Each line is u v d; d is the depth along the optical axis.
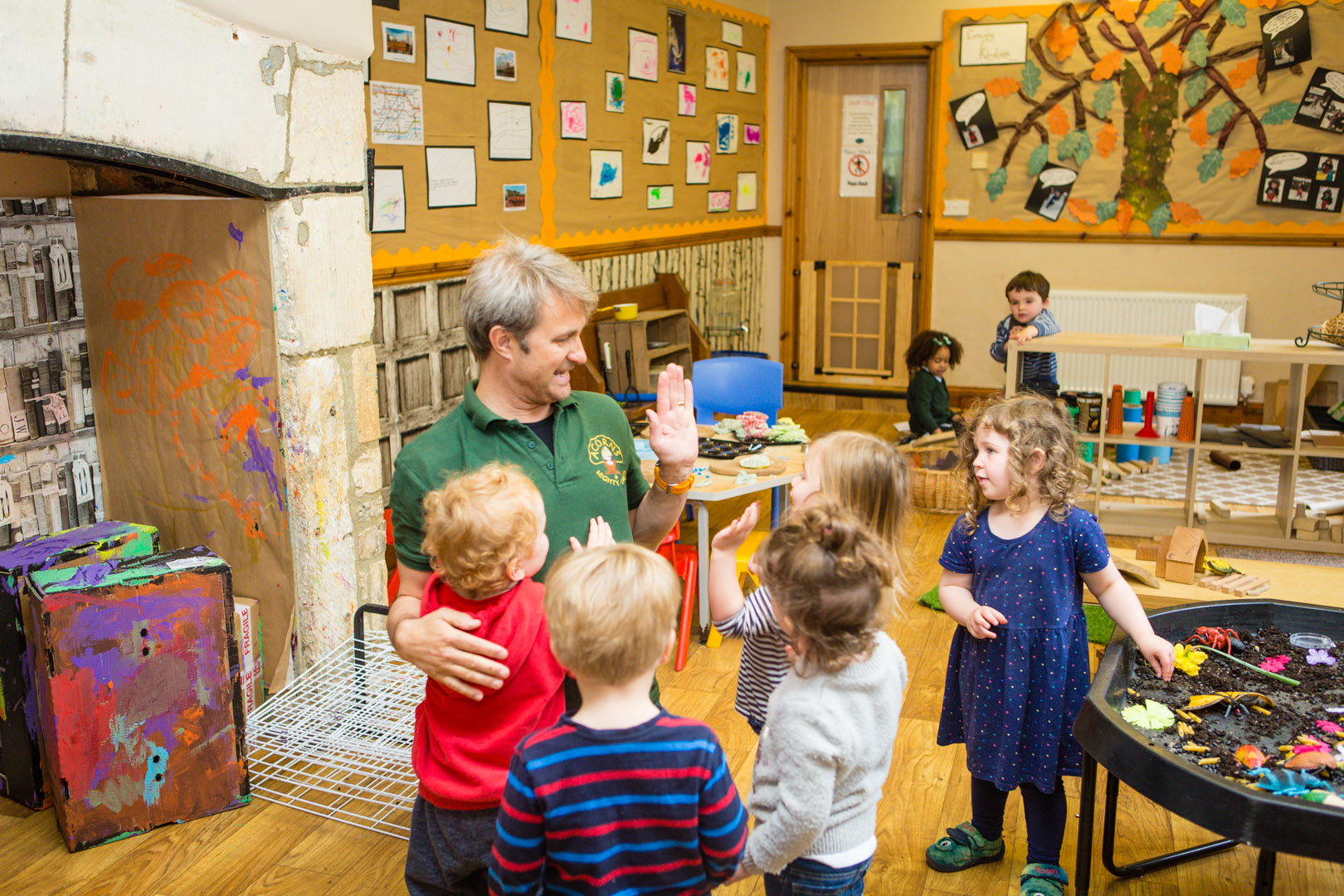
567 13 5.45
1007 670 2.21
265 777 2.80
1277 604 2.50
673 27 6.51
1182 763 1.76
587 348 5.82
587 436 1.88
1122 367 7.17
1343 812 1.61
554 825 1.36
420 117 4.48
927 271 7.62
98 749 2.46
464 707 1.64
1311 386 5.09
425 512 1.75
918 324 7.83
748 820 1.60
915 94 7.55
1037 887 2.22
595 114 5.82
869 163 7.77
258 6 2.65
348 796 2.68
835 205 7.94
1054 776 2.20
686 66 6.71
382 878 2.38
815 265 8.07
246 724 2.93
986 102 7.21
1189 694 2.23
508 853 1.37
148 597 2.47
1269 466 6.15
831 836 1.60
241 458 2.98
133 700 2.49
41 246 2.96
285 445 2.90
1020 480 2.18
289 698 2.98
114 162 2.37
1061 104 7.03
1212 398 6.99
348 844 2.51
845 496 1.79
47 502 3.06
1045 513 2.21
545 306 1.74
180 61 2.46
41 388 3.01
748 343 8.10
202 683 2.57
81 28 2.25
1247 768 1.91
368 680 2.96
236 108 2.61
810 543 1.51
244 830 2.57
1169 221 6.97
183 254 2.92
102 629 2.42
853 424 7.25
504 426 1.79
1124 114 6.91
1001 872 2.42
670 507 2.02
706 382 4.95
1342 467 5.81
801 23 7.67
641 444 4.08
